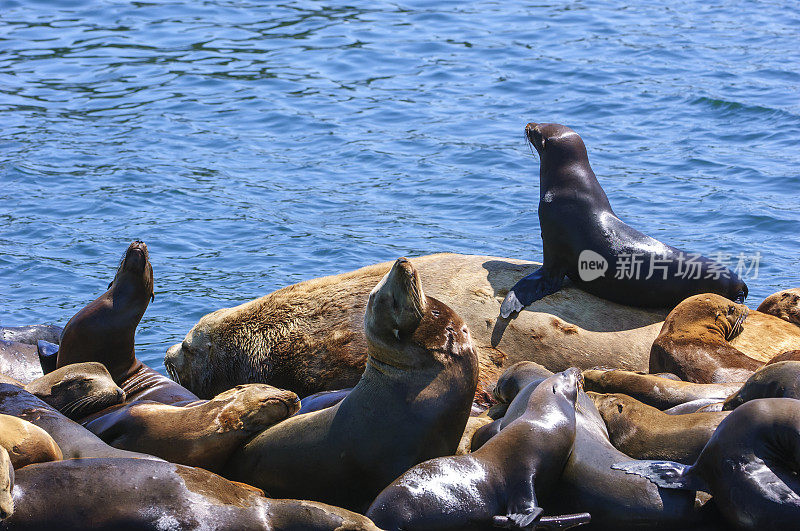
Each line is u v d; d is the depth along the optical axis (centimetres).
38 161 3497
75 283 2525
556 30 5166
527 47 4856
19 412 1314
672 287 1712
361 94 4262
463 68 4562
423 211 3028
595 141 3553
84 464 1086
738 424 1102
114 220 2975
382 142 3684
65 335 1600
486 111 3975
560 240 1756
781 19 5259
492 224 2894
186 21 5434
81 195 3178
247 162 3531
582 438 1233
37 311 2344
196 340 1834
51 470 1077
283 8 5709
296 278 2536
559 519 1080
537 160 3438
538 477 1141
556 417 1200
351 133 3797
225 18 5503
